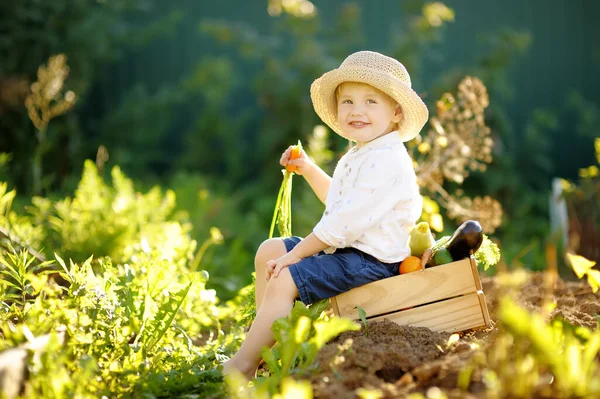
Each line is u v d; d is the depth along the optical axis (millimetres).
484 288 4734
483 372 2750
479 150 5461
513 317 2412
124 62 13492
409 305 3596
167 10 13609
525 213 11039
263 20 13359
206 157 12867
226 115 13430
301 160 4246
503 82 11523
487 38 11898
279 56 13094
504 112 12281
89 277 3527
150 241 5746
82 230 6031
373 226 3656
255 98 13516
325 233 3578
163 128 13070
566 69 12539
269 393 2863
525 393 2484
